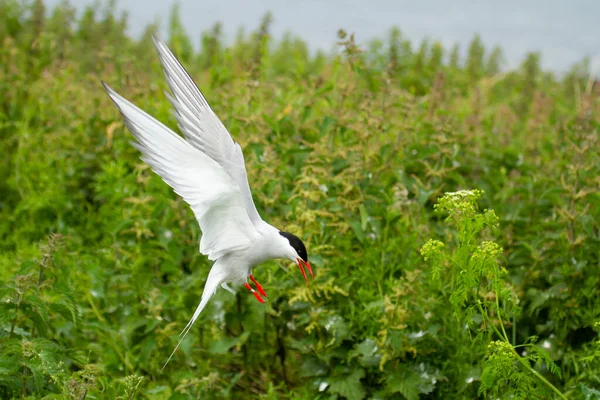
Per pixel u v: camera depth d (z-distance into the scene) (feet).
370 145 40.78
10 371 27.04
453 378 33.06
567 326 35.04
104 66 56.39
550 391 28.66
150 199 38.99
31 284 29.40
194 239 38.40
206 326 36.14
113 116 49.73
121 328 35.22
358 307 34.63
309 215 34.32
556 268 36.22
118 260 38.27
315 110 44.52
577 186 37.40
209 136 29.37
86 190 48.32
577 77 74.49
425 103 46.29
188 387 33.04
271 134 41.75
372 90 44.45
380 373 33.53
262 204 37.70
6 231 46.55
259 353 36.55
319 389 33.47
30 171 47.75
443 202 26.76
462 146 46.06
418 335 33.04
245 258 30.17
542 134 52.42
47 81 53.62
